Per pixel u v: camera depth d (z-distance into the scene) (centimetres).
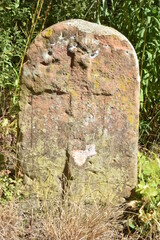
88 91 216
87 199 225
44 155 223
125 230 226
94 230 215
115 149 222
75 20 217
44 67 215
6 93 300
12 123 274
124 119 219
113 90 216
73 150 222
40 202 226
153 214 221
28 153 223
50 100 218
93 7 320
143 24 284
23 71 216
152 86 290
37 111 219
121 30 295
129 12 293
